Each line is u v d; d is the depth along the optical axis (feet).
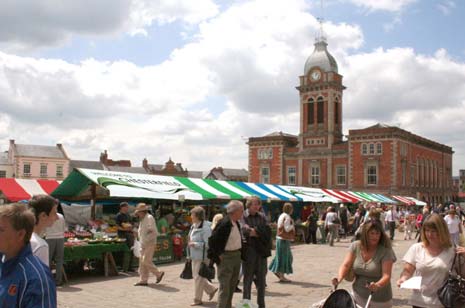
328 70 211.41
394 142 188.85
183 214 75.00
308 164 211.41
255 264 30.86
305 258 63.00
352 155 198.18
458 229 55.36
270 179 221.87
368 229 20.58
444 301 18.34
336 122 213.87
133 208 75.66
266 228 31.37
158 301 34.91
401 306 34.91
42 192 72.59
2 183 71.72
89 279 44.27
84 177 62.75
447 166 253.03
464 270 18.89
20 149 223.51
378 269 20.36
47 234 38.47
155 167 319.27
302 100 216.54
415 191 205.57
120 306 33.17
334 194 122.21
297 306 33.86
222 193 74.54
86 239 47.67
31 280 11.00
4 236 11.27
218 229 28.04
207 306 33.40
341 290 18.97
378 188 190.80
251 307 26.08
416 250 19.98
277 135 222.07
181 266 53.42
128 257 48.83
